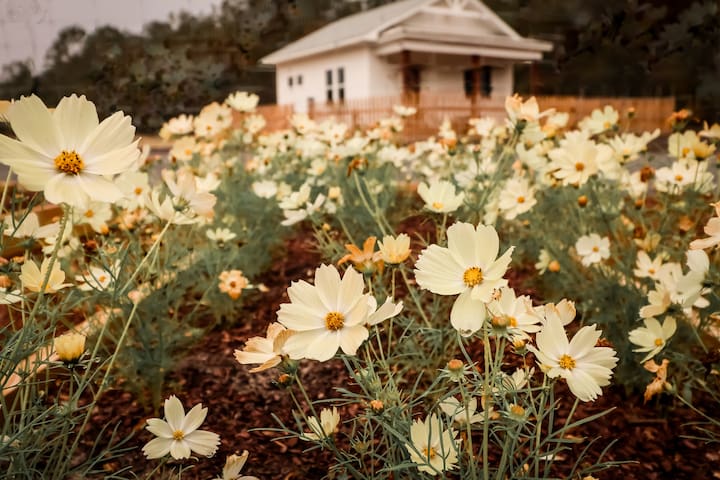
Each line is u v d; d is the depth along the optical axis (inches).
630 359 73.7
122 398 75.9
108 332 74.9
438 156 159.5
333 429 48.0
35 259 72.5
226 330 98.2
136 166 72.7
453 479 52.8
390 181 160.1
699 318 75.0
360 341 38.1
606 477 58.4
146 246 90.3
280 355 42.6
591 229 104.0
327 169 161.5
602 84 616.1
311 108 677.3
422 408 64.3
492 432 48.1
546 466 45.7
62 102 35.8
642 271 80.2
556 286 100.0
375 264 49.4
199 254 104.3
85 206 34.6
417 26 727.1
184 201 61.3
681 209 98.1
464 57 754.8
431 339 72.6
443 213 64.7
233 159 163.0
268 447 65.1
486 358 37.8
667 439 65.2
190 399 75.5
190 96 218.5
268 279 122.4
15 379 56.3
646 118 630.5
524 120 80.4
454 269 37.4
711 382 70.7
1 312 96.0
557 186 102.1
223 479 49.2
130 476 59.4
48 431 49.6
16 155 33.5
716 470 59.8
